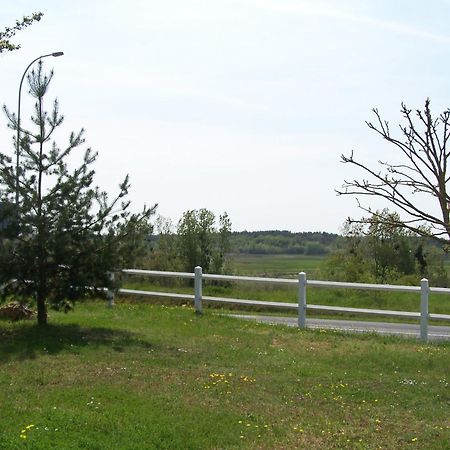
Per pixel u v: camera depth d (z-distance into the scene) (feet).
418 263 95.76
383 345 46.88
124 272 49.78
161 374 37.42
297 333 50.65
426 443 29.25
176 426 29.45
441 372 40.75
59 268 46.80
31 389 33.83
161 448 27.22
